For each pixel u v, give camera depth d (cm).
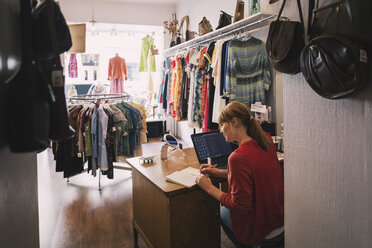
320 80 89
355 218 89
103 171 326
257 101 292
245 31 326
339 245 95
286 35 103
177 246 163
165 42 624
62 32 87
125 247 225
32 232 102
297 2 103
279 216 142
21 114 68
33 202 104
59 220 270
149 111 651
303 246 111
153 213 181
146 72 690
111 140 319
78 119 325
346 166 91
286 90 115
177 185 163
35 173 107
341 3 83
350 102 88
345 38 79
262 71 292
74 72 607
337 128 93
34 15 85
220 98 300
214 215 176
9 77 75
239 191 134
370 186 83
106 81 692
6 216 75
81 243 231
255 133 144
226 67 283
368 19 70
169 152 239
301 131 108
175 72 427
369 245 84
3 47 71
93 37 669
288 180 116
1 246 71
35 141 70
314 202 104
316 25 92
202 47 366
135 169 206
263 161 139
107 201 315
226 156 204
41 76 74
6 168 75
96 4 567
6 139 74
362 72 77
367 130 83
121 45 695
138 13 595
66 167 331
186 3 565
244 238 144
